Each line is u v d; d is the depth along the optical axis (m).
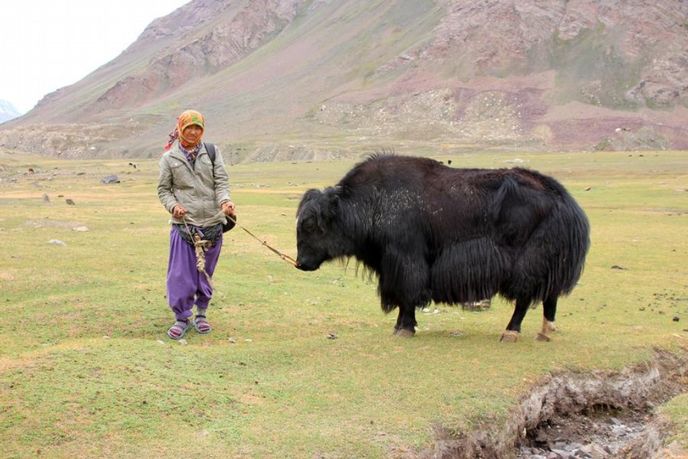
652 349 9.09
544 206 8.40
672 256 17.22
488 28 187.62
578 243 8.48
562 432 7.61
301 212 8.79
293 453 5.73
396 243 8.69
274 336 9.21
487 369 7.80
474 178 8.68
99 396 6.35
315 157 115.31
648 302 12.34
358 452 5.86
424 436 6.25
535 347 8.66
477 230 8.54
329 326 9.78
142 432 5.90
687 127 142.88
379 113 166.50
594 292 13.17
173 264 8.74
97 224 19.92
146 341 8.20
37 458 5.39
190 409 6.38
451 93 165.50
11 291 10.64
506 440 6.88
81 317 9.30
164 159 8.55
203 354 7.88
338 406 6.68
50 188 42.12
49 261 12.93
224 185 8.71
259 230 19.92
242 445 5.79
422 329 9.74
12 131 190.75
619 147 131.25
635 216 26.05
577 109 153.12
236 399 6.71
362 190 8.87
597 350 8.77
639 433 7.61
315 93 193.50
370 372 7.59
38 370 6.76
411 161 9.00
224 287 11.62
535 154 90.75
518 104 158.38
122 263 13.18
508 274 8.50
